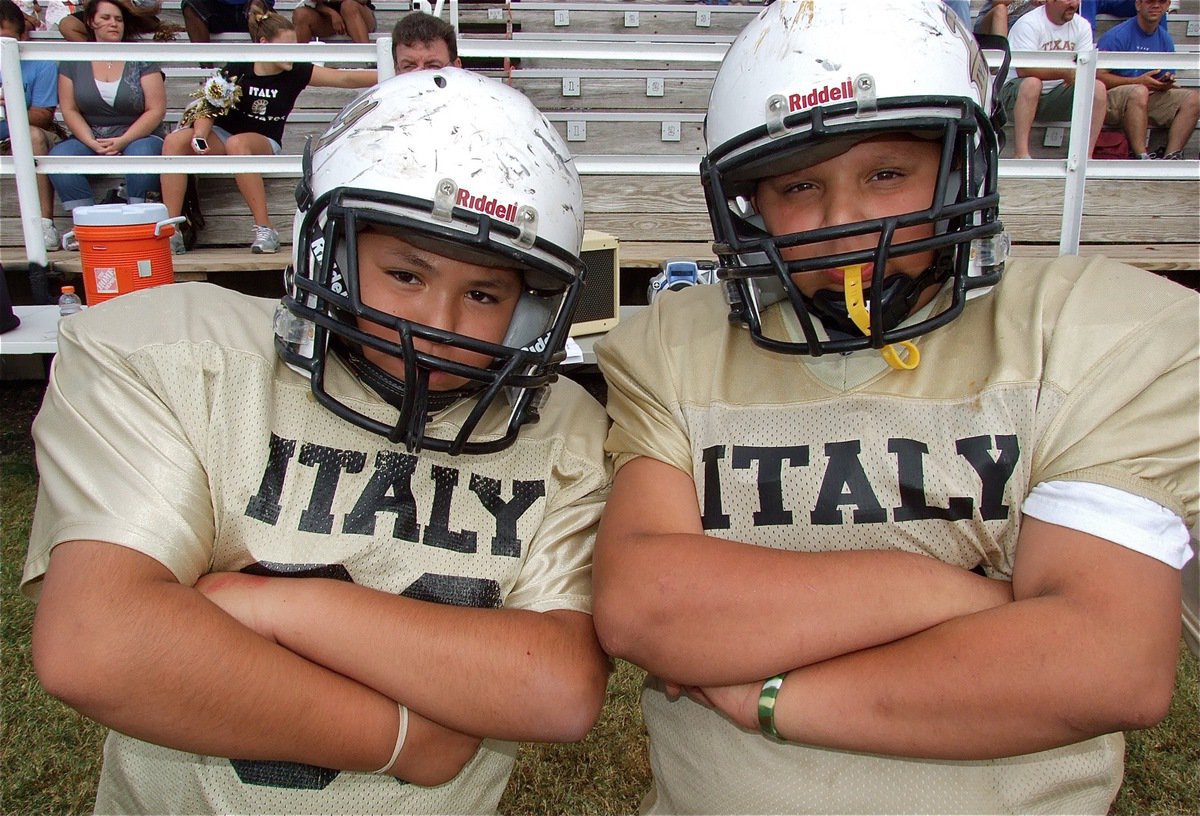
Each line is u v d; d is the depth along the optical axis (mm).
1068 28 5332
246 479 1151
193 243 4621
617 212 4848
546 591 1240
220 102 4531
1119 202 4891
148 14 5164
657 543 1141
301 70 4676
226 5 6121
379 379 1225
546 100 5797
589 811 2000
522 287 1276
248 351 1185
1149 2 5508
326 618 1102
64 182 4777
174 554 1078
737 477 1182
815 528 1149
